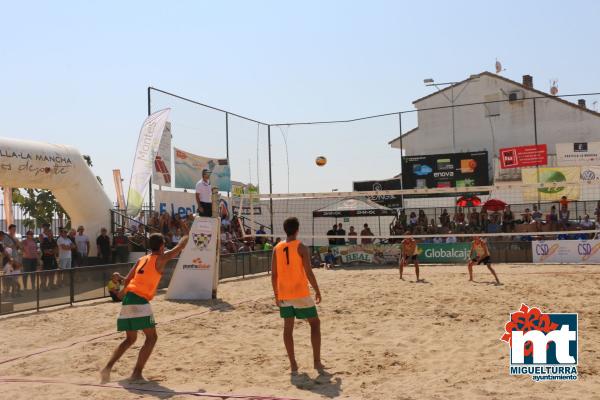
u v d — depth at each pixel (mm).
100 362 6652
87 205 16594
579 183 15727
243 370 6191
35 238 17859
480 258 12922
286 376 5926
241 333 8094
